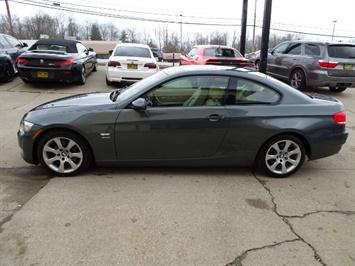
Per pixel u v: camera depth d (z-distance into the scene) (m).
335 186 3.61
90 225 2.69
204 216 2.89
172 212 2.94
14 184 3.45
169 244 2.48
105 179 3.60
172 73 3.65
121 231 2.63
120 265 2.24
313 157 3.78
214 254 2.38
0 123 5.66
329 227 2.78
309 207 3.12
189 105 3.54
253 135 3.58
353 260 2.36
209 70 3.63
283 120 3.58
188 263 2.28
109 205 3.03
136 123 3.45
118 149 3.54
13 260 2.25
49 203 3.04
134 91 3.72
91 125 3.44
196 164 3.69
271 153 3.72
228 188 3.47
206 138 3.56
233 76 3.60
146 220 2.80
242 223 2.80
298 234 2.66
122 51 9.60
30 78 8.46
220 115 3.51
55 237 2.52
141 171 3.85
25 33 57.28
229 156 3.67
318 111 3.66
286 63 9.97
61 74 8.52
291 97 3.69
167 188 3.42
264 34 9.18
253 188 3.49
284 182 3.68
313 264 2.30
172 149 3.58
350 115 7.20
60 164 3.59
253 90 3.63
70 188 3.36
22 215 2.82
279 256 2.38
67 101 3.86
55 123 3.42
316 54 8.84
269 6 8.91
